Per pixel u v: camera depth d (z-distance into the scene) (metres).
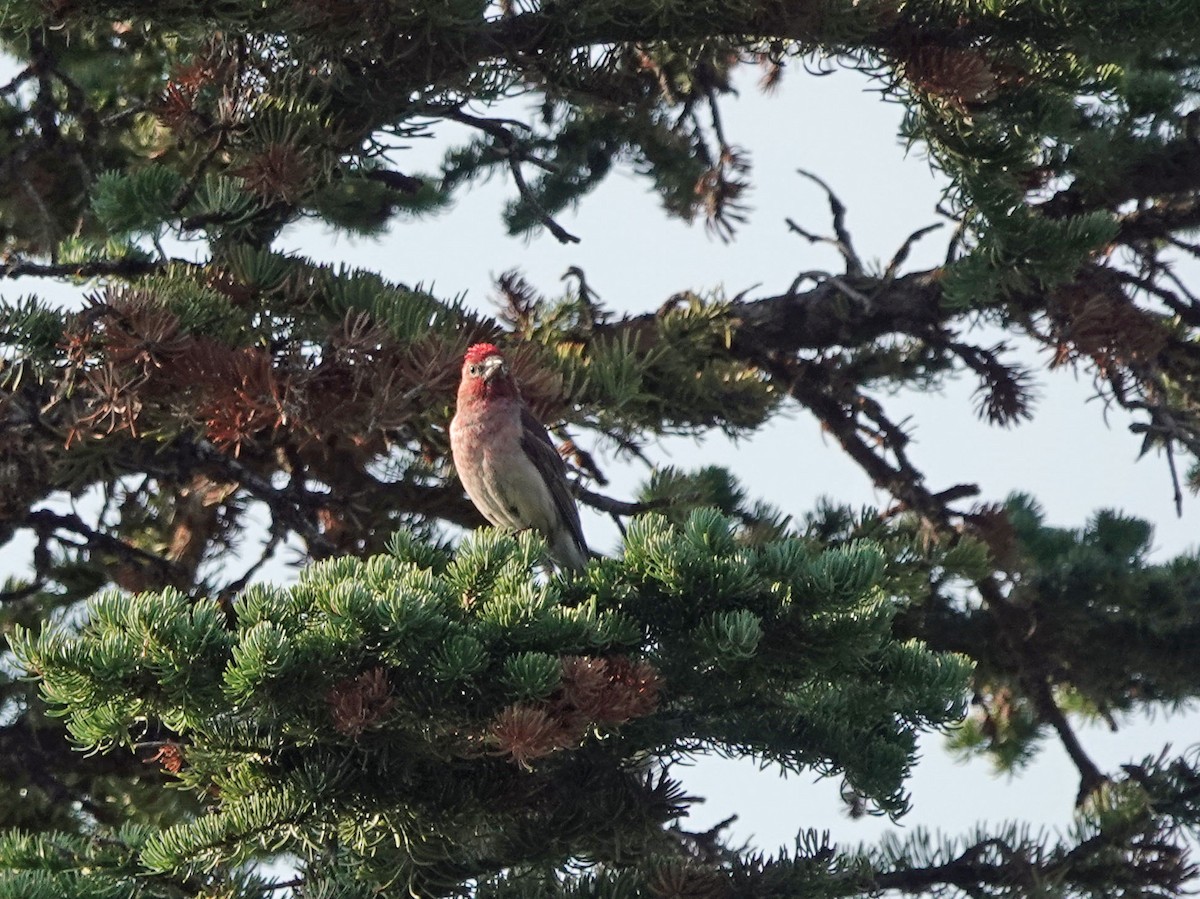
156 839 8.47
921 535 14.84
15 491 12.80
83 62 15.75
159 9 11.58
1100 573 16.38
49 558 13.45
